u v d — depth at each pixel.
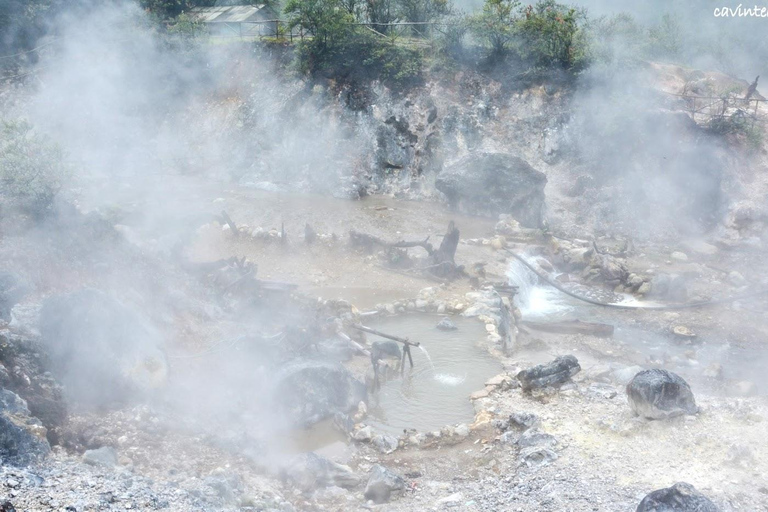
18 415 10.57
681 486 9.52
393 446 12.58
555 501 10.43
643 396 12.62
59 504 8.70
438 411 13.95
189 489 9.98
